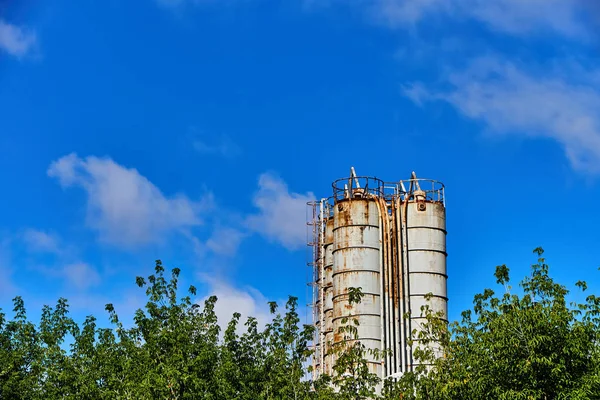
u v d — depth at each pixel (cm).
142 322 5791
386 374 7538
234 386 5581
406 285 7844
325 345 8512
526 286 4578
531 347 4184
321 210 9012
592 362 4225
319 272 9262
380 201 8100
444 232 8125
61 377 5303
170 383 5116
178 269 5947
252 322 6097
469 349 4591
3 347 5938
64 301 6216
